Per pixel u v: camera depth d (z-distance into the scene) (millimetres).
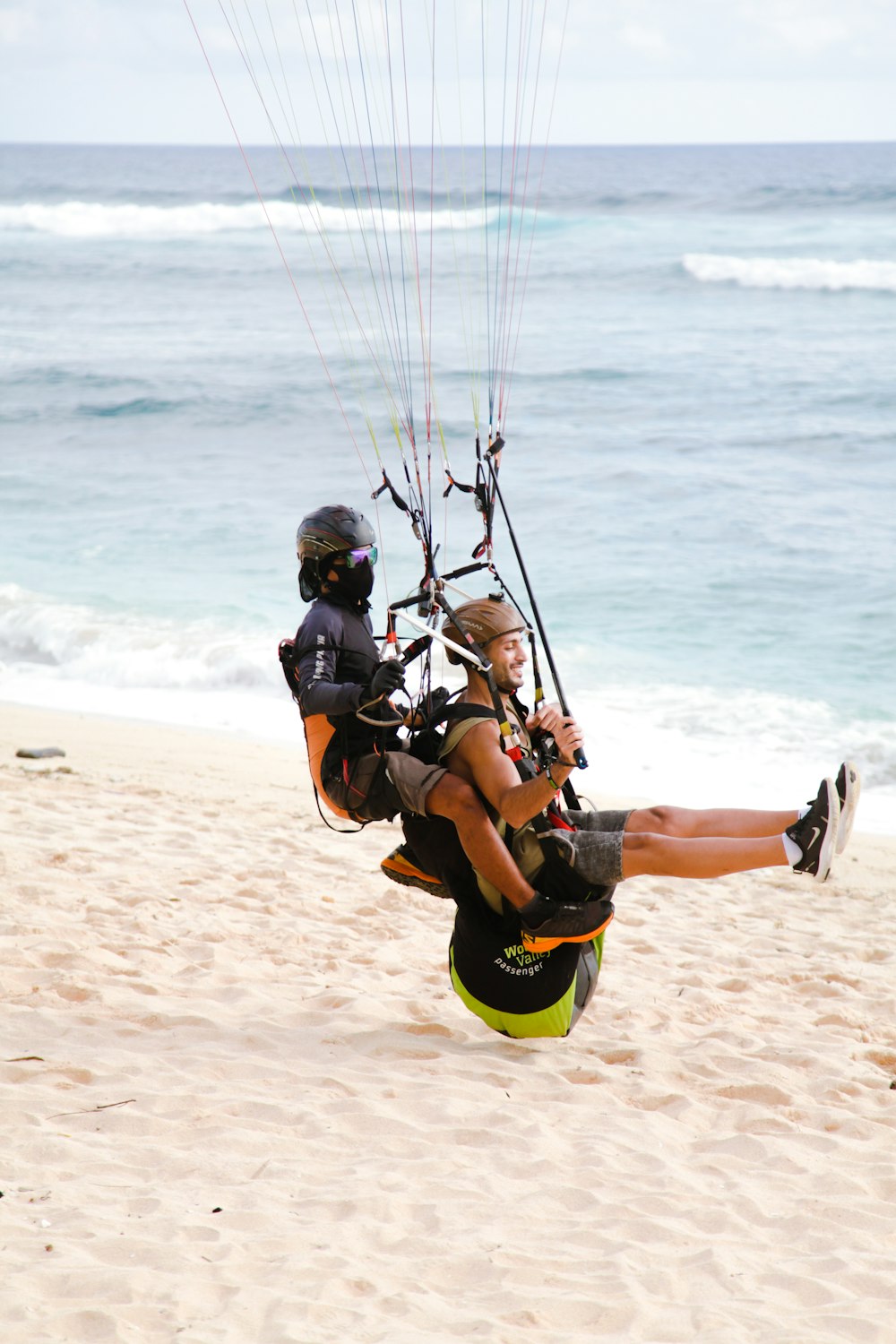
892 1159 9781
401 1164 9211
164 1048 11258
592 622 34469
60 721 27016
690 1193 8953
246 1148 9352
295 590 36812
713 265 99500
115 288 107875
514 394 65000
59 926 14062
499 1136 9766
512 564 39594
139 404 65000
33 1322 6766
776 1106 10805
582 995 11859
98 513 46000
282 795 22156
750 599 35969
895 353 72750
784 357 72562
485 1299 7379
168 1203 8367
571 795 11359
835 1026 13023
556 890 10922
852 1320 7199
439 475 51031
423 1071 11141
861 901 18359
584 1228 8352
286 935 14680
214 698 29703
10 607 35031
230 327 88688
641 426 58219
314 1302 7109
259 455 55375
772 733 27141
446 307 89312
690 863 10484
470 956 11555
